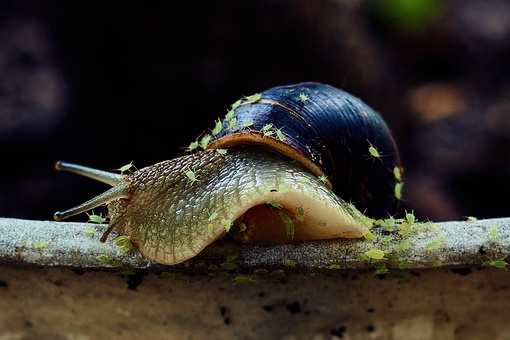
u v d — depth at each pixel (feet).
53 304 0.65
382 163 0.67
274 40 1.18
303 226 0.62
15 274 0.65
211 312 0.65
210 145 0.64
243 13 1.14
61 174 1.11
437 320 0.65
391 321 0.65
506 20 1.76
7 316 0.66
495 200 1.41
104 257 0.62
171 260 0.61
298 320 0.65
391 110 1.51
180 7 1.12
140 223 0.62
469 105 1.56
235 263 0.62
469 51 1.68
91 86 1.17
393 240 0.62
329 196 0.62
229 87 1.20
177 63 1.17
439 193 1.40
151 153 1.23
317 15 1.21
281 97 0.64
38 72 1.13
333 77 1.30
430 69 1.67
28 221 0.64
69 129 1.13
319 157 0.63
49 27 1.17
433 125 1.52
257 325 0.66
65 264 0.62
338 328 0.66
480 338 0.65
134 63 1.17
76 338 0.66
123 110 1.19
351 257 0.62
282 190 0.61
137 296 0.65
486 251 0.61
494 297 0.64
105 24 1.14
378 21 1.63
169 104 1.20
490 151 1.44
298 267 0.62
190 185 0.62
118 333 0.66
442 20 1.68
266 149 0.63
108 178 0.65
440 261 0.62
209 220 0.61
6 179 1.08
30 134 1.08
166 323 0.66
